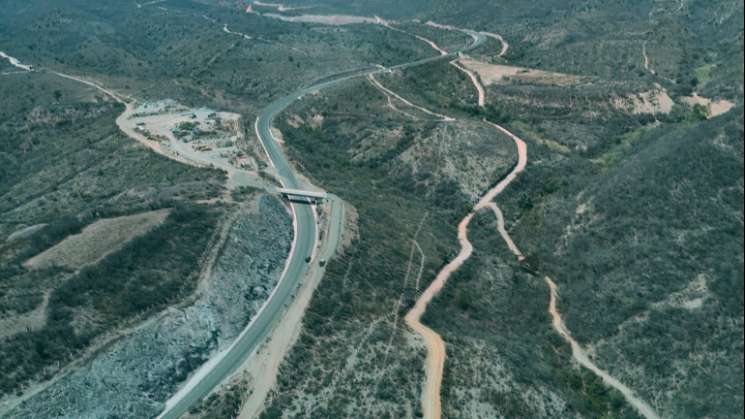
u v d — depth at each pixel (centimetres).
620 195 16212
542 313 14400
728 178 15438
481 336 12725
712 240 14400
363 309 12625
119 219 13275
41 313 10344
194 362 10856
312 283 12850
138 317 10938
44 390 9419
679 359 12506
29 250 12044
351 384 10506
